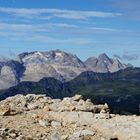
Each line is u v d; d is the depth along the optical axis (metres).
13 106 40.25
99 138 29.47
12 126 32.25
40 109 39.84
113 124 31.59
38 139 28.33
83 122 33.56
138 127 30.34
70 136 29.17
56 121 34.12
